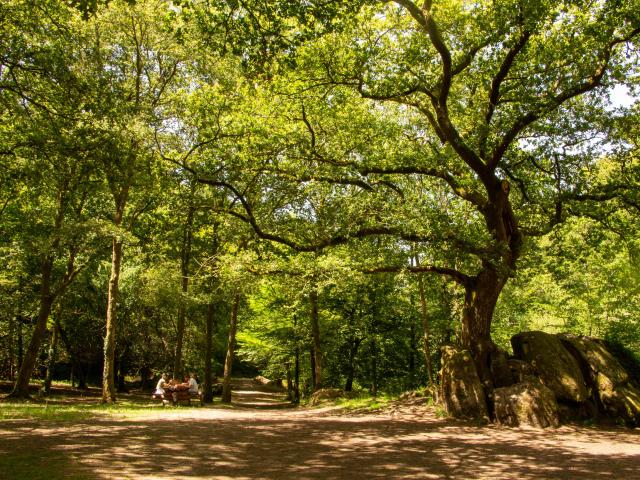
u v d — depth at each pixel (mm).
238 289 17625
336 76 14555
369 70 14047
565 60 14516
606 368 14461
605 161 17141
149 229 24281
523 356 15031
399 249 15461
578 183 15836
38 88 12867
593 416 13570
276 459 7801
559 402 13844
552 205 16734
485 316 15219
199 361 34688
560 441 10766
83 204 21812
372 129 16250
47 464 6422
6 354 33375
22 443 8055
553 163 16500
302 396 35469
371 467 7465
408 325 28422
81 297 29078
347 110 16094
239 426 12070
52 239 16297
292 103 15289
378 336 28250
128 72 19406
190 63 19109
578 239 17953
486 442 10430
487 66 15062
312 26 9875
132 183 14562
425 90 13961
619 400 13555
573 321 24984
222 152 15711
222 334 39188
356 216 14906
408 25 14953
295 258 16406
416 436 11125
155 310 31906
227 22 9578
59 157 12461
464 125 16781
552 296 24125
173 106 18125
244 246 17141
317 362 24641
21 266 25500
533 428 12555
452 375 14484
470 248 13602
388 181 16641
